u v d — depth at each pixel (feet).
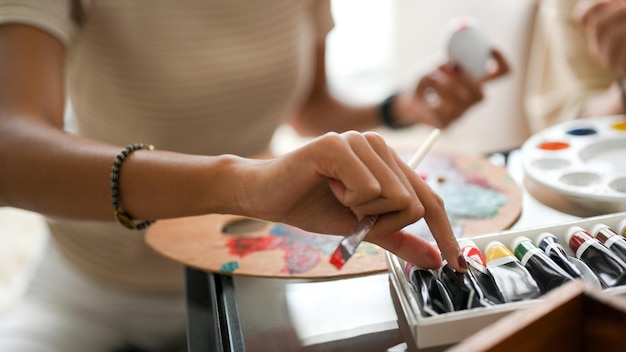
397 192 1.17
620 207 1.63
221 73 2.64
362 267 1.49
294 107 3.41
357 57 7.24
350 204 1.19
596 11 2.40
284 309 1.35
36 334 2.41
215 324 1.37
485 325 1.09
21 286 4.42
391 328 1.23
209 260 1.61
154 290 2.67
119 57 2.49
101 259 2.65
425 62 5.53
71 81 2.67
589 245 1.27
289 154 1.26
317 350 1.18
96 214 1.64
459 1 5.01
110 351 2.56
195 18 2.52
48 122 1.86
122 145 2.72
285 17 2.74
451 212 1.76
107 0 2.39
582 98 3.03
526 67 4.55
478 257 1.28
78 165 1.62
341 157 1.16
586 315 0.98
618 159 1.94
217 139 2.82
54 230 2.73
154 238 1.76
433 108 2.90
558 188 1.73
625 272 1.17
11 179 1.69
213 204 1.42
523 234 1.38
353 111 3.48
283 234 1.72
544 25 3.84
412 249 1.26
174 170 1.48
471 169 2.06
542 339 0.95
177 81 2.56
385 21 6.92
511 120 4.65
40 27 2.01
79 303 2.64
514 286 1.17
